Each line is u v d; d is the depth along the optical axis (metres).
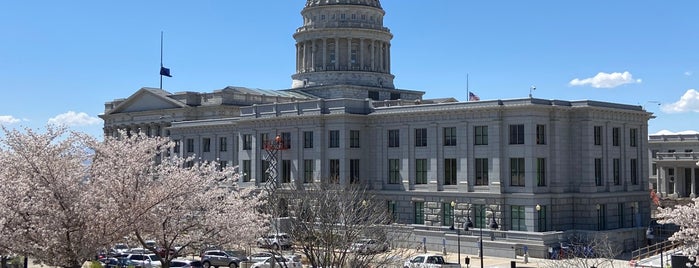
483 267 72.44
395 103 120.00
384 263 59.28
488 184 86.12
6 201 37.69
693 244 53.88
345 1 148.38
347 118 97.12
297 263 66.44
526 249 76.56
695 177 134.12
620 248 83.75
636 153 94.44
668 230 86.94
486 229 85.06
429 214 91.25
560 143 86.31
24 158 39.38
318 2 150.12
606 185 88.88
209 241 46.03
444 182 90.62
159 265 70.19
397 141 95.94
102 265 63.53
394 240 74.25
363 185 94.94
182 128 126.12
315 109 100.38
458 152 89.06
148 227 43.50
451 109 88.94
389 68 154.62
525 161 83.38
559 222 85.12
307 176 100.44
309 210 63.34
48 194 39.16
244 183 109.88
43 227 38.50
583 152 86.88
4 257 46.19
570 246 75.94
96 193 40.44
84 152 42.53
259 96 138.00
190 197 44.94
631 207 91.81
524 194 82.81
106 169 41.62
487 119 86.31
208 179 47.22
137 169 42.22
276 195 79.06
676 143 145.25
